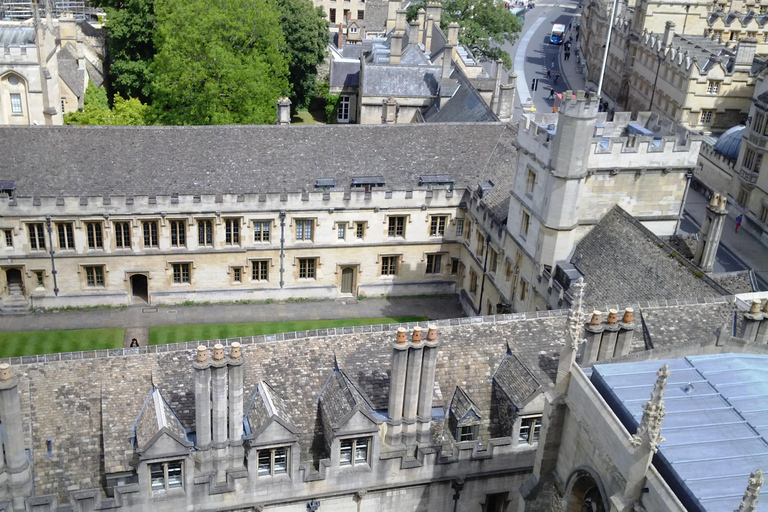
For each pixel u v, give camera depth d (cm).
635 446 2980
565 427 3634
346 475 4034
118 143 7131
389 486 4141
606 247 5950
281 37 10012
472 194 7488
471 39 13462
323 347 4341
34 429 3812
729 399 3369
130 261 7175
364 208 7450
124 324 7081
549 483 3791
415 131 7862
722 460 3030
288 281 7638
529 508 3853
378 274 7831
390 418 4097
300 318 7400
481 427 4416
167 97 9038
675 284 5256
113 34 11144
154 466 3709
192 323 7175
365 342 4412
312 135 7594
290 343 4303
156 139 7219
